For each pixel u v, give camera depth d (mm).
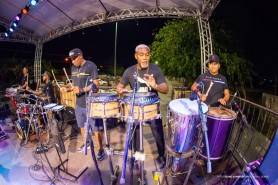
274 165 1995
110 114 2311
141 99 1992
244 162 3211
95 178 2898
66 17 5996
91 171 3066
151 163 3262
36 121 4102
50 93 5094
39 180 2877
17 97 4969
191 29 6734
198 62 6621
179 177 2811
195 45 6797
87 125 2297
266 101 8078
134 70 2721
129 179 2838
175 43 6973
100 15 5750
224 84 3141
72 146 3920
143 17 5383
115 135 4418
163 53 7336
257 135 4578
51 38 7523
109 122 4859
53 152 3680
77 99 3309
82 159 3420
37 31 7398
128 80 2797
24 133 4156
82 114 3348
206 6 4461
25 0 5109
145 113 2012
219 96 3113
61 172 3037
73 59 3111
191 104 2164
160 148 3090
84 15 5828
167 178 2807
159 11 5145
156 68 2707
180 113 1933
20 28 7230
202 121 1776
